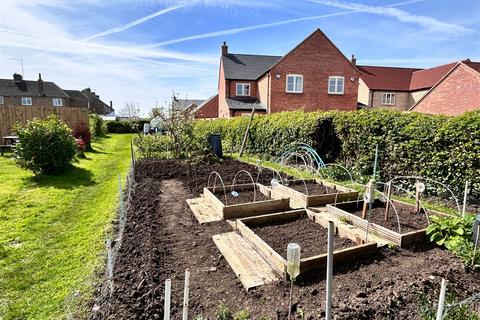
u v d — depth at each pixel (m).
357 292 2.34
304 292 2.39
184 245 3.46
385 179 6.60
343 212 4.12
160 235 3.71
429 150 5.55
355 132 7.29
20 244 3.65
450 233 3.29
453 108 15.50
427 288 2.43
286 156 9.02
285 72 18.64
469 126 4.86
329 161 8.56
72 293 2.57
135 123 22.98
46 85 40.09
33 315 2.31
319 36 18.84
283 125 10.14
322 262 2.75
